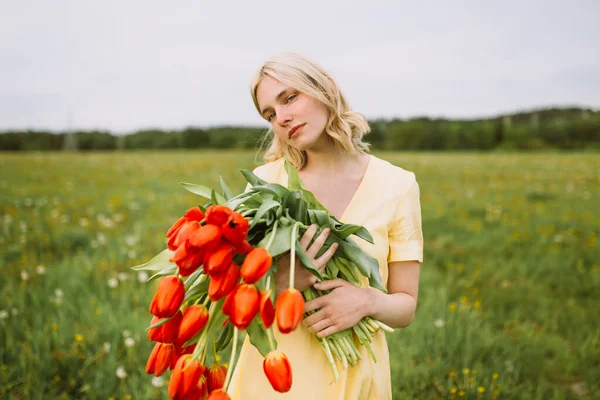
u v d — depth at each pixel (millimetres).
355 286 1432
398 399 2756
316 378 1457
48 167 19203
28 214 7984
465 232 7270
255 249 1038
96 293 4188
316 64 1554
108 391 2783
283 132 1544
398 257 1593
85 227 7047
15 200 9352
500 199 10562
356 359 1438
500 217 8375
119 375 2859
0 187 11781
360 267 1360
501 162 24969
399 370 2992
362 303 1396
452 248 6426
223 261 998
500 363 3162
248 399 1464
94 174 16391
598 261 5523
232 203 1214
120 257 5332
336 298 1373
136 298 4137
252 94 1598
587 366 3229
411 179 1648
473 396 2775
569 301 4371
